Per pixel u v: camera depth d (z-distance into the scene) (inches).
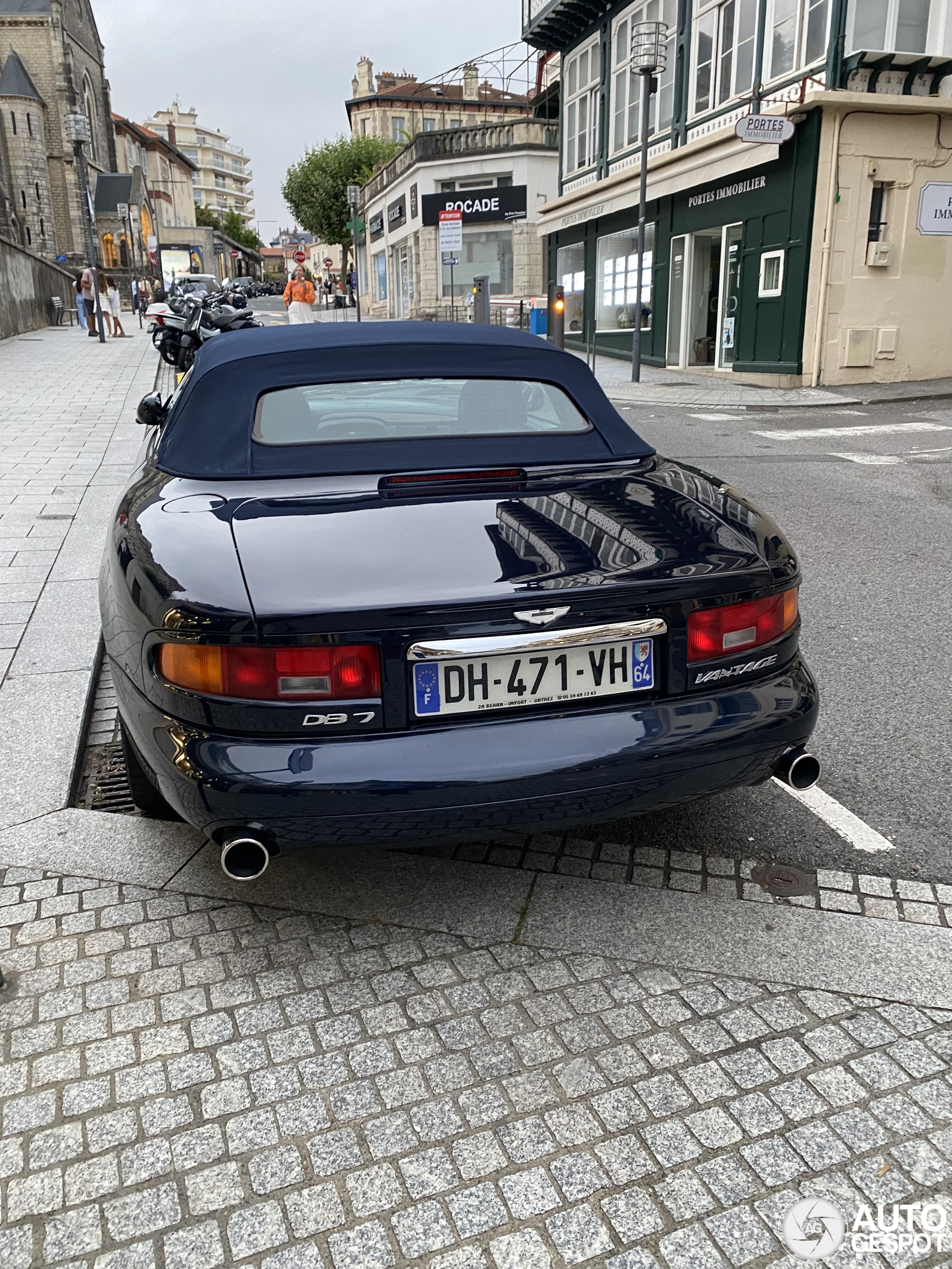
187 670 83.4
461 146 1282.0
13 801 124.2
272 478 105.9
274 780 81.2
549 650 86.0
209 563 86.8
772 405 581.9
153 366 741.9
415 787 81.7
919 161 613.9
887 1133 74.8
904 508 293.4
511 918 101.4
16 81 2568.9
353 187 1275.8
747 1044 84.0
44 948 97.0
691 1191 70.2
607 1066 81.7
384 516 94.3
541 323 1075.3
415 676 83.2
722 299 722.2
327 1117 77.0
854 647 181.5
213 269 4160.9
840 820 121.6
